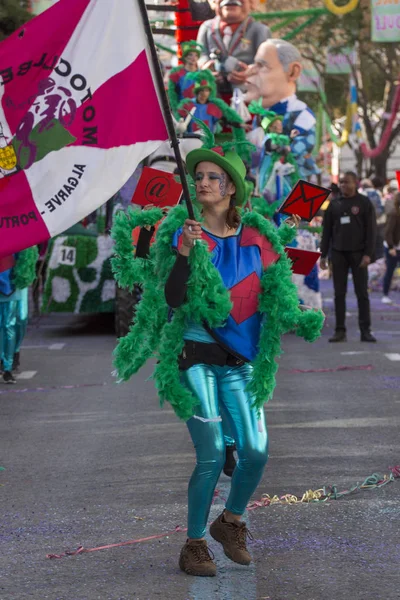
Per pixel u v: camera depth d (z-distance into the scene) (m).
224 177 5.54
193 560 5.48
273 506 6.75
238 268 5.53
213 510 6.67
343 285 16.06
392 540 5.98
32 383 12.39
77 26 5.97
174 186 6.22
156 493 7.12
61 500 7.00
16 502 6.98
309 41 40.22
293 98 19.41
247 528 6.20
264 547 5.92
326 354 14.59
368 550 5.82
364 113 50.53
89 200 6.11
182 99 17.55
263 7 35.28
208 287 5.40
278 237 5.65
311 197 5.85
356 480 7.38
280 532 6.19
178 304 5.42
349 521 6.38
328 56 40.38
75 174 6.10
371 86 50.88
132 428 9.45
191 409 5.39
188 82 17.56
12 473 7.82
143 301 5.71
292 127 19.23
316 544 5.95
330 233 16.09
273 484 7.30
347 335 17.03
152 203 6.24
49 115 6.07
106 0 5.95
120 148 6.05
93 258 17.86
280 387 11.64
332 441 8.68
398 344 15.69
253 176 16.39
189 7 20.44
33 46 5.98
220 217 5.62
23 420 9.99
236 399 5.52
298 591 5.19
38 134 6.08
